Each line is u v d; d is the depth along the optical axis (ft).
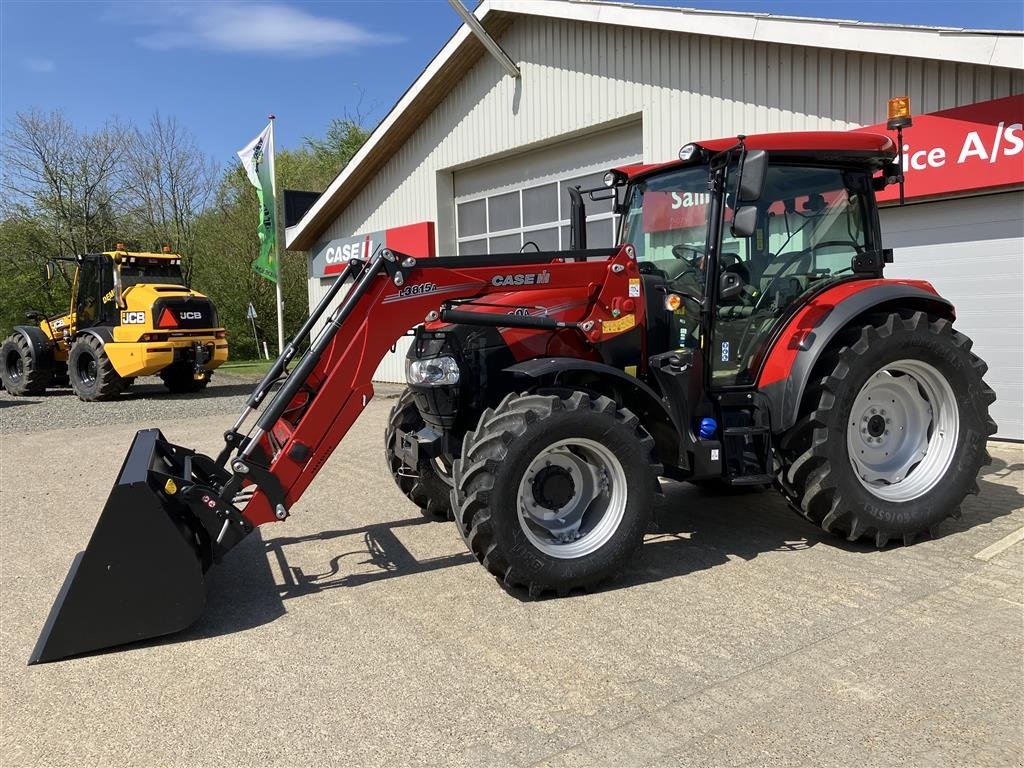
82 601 10.80
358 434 29.30
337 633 11.41
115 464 24.82
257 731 8.83
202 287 98.99
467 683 9.77
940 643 10.35
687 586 12.73
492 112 38.63
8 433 31.89
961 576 12.71
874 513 13.74
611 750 8.22
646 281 14.58
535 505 12.65
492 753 8.25
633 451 12.62
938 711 8.73
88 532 17.13
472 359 13.75
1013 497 17.10
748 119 27.50
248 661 10.59
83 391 43.50
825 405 13.39
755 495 18.37
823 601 11.90
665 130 30.48
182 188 102.89
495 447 11.92
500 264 13.29
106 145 96.48
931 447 14.70
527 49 36.11
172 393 47.62
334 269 51.96
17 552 15.74
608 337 14.01
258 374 61.82
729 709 8.95
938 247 23.16
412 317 12.82
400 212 45.78
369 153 44.83
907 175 23.09
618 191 16.48
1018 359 22.03
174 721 9.09
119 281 44.57
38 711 9.41
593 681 9.71
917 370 14.39
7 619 12.30
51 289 94.84
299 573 14.06
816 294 14.52
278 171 99.91
